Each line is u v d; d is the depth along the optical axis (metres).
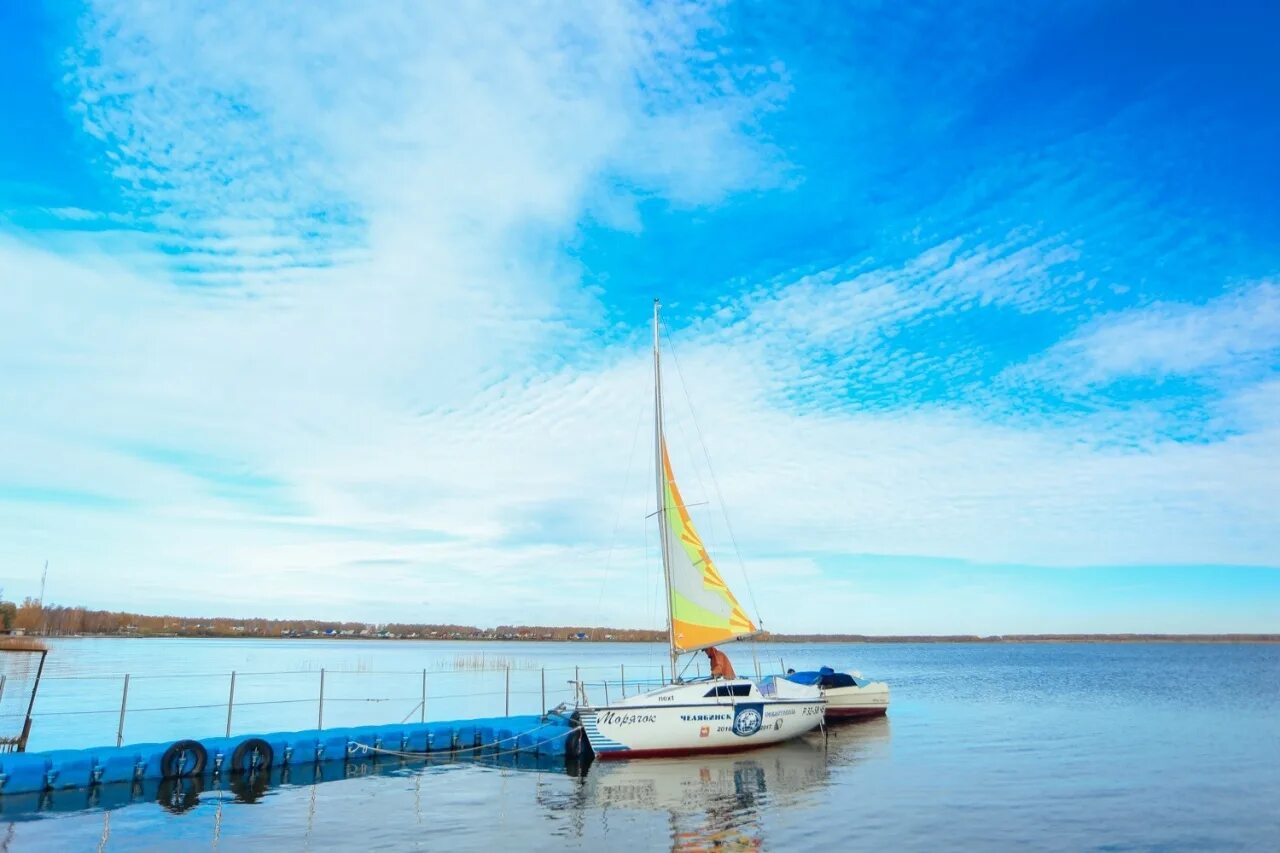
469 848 19.25
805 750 34.66
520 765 30.31
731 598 34.72
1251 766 31.36
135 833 20.09
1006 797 25.19
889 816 22.61
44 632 195.88
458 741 32.41
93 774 24.77
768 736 33.50
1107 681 93.06
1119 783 27.61
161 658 126.12
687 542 34.66
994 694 71.56
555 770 29.41
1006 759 32.81
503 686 68.19
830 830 21.03
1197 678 99.38
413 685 70.19
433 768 29.61
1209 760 32.84
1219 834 20.88
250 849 18.97
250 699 55.22
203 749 26.78
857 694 47.75
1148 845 19.83
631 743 30.97
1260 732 42.44
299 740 29.05
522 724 33.78
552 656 183.75
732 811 23.14
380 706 51.34
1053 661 176.75
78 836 19.77
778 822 21.86
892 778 28.28
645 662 137.50
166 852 18.61
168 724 41.88
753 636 34.56
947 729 43.59
